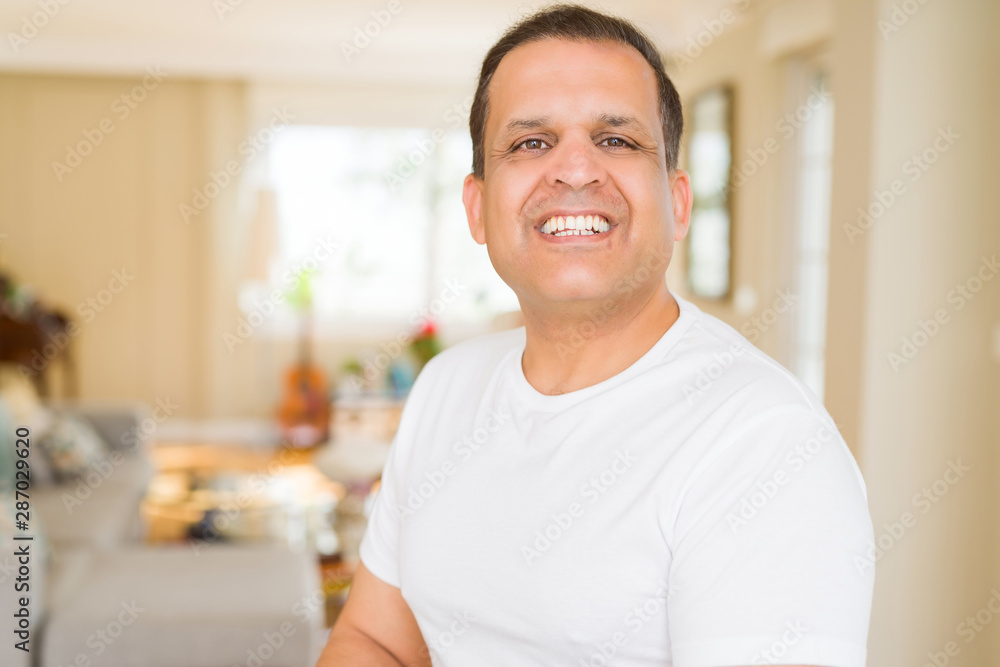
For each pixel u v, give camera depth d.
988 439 2.74
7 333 6.52
